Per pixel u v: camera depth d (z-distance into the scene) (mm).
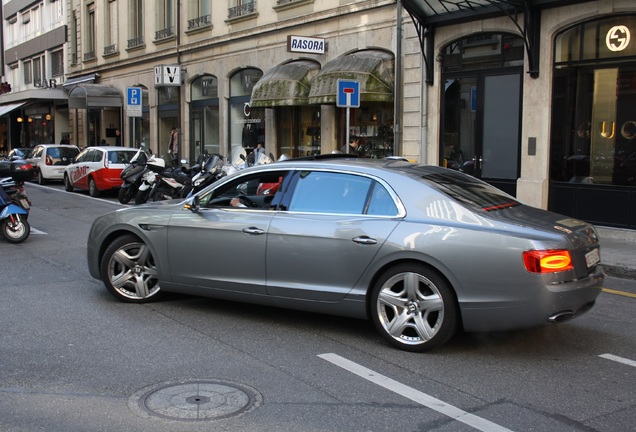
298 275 5715
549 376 4832
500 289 4926
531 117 12703
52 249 10203
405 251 5203
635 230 11305
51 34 39031
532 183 12656
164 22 26891
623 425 3990
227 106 22812
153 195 15742
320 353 5285
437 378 4750
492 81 13562
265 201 6086
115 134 32781
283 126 20188
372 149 16812
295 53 18812
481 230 5035
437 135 14766
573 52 12164
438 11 13922
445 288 5117
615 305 7172
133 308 6641
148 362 5016
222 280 6137
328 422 3963
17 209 10531
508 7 12539
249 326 6035
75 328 5918
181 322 6145
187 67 25016
